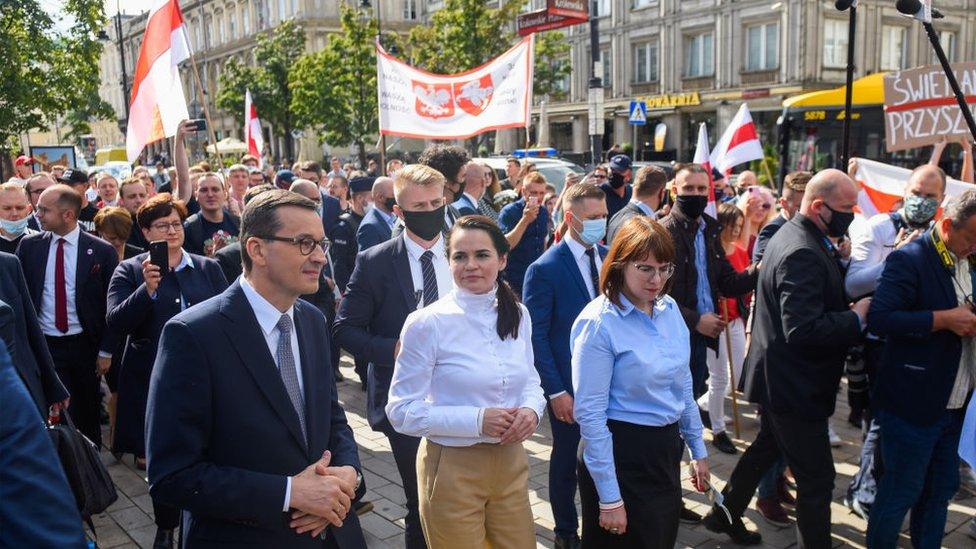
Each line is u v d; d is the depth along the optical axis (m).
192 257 4.78
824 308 3.60
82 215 8.23
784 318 3.54
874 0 29.80
